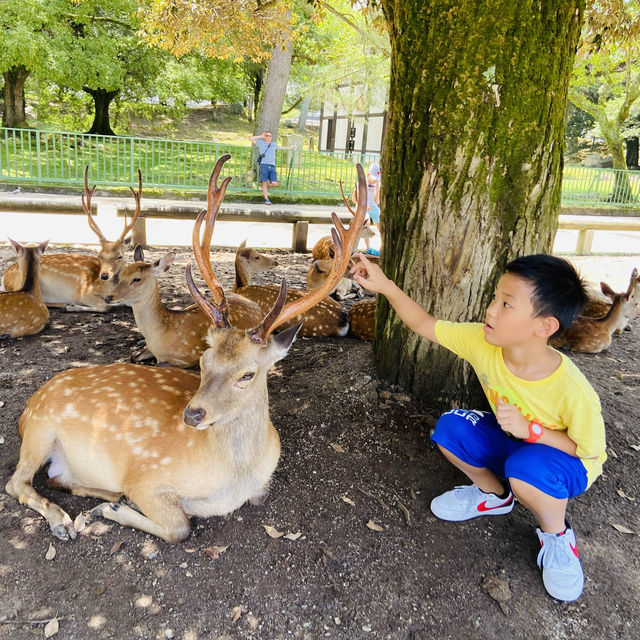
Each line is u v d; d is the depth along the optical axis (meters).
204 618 2.15
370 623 2.18
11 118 20.19
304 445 3.17
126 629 2.09
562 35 2.96
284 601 2.24
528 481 2.26
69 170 13.11
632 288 5.02
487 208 3.09
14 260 7.02
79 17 16.53
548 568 2.34
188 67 19.48
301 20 16.88
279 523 2.63
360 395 3.57
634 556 2.57
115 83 16.81
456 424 2.57
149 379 2.79
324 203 14.61
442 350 3.37
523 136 2.99
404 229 3.34
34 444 2.65
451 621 2.21
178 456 2.46
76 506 2.68
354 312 5.12
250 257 6.37
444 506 2.69
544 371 2.22
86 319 5.33
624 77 18.94
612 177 17.08
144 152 15.27
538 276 2.05
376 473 2.98
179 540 2.47
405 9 3.14
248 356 2.23
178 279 6.88
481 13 2.88
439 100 3.05
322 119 30.72
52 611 2.14
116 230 9.52
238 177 14.62
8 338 4.58
